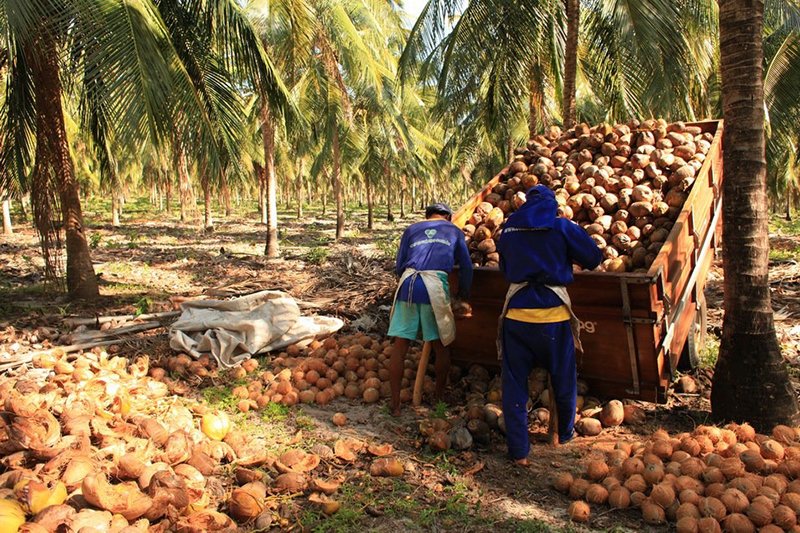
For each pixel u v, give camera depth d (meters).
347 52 16.41
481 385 4.89
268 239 16.28
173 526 2.79
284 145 25.58
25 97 9.16
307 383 5.13
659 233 4.43
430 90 21.56
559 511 3.19
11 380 4.91
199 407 4.50
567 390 3.83
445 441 3.88
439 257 4.45
